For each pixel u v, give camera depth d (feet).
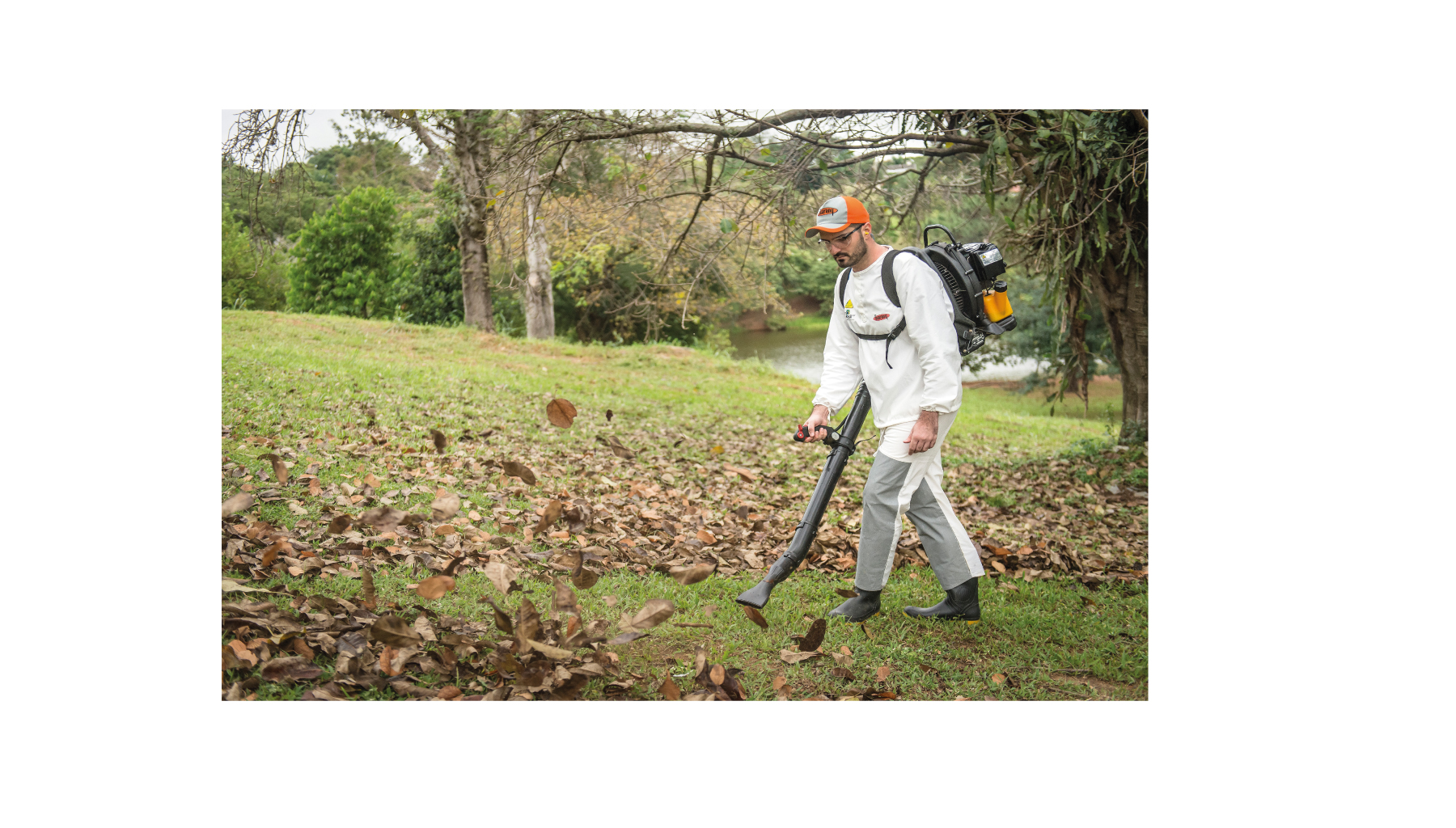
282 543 9.95
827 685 9.18
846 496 17.99
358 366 30.27
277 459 9.59
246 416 19.27
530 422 23.63
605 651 9.10
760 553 13.23
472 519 12.89
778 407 35.96
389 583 10.30
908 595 11.85
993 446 30.40
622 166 21.27
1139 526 17.13
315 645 8.40
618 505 15.06
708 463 20.42
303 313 51.96
